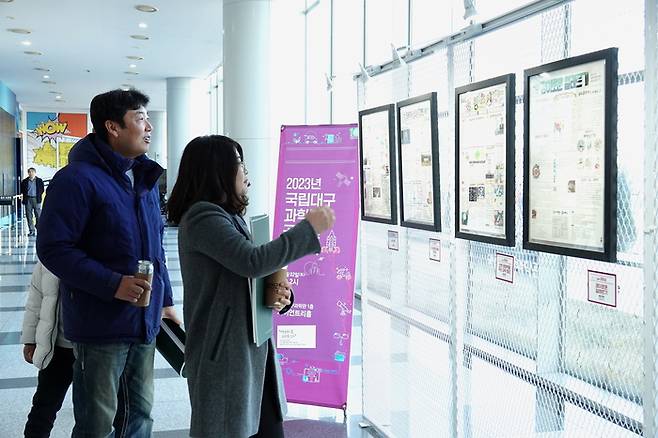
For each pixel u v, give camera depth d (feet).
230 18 26.11
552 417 7.15
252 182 25.94
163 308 9.14
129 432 8.41
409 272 10.80
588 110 6.25
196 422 6.66
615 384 6.29
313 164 13.56
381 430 11.84
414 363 10.74
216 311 6.67
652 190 5.60
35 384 14.56
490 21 8.07
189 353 6.82
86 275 7.28
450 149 9.11
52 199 7.44
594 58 6.10
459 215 8.67
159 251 8.61
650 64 5.57
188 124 52.90
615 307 6.20
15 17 31.37
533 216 7.12
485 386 8.54
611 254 6.04
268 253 6.37
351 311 13.17
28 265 33.12
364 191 11.99
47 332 9.53
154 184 8.41
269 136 26.17
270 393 7.36
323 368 13.23
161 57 42.96
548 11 7.09
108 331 7.66
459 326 9.08
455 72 9.00
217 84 51.62
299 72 27.84
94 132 8.13
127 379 8.32
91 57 43.16
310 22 27.86
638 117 6.03
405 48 15.56
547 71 6.73
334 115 25.81
